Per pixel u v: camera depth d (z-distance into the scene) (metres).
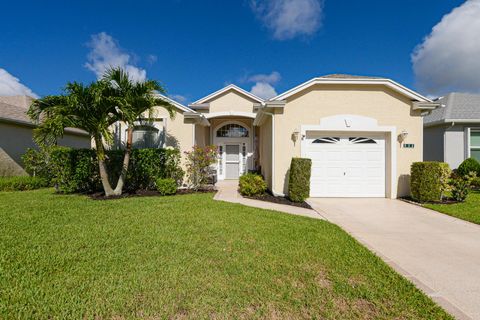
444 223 6.57
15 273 3.44
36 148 14.43
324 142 10.34
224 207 7.59
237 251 4.32
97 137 9.09
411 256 4.42
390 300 3.01
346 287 3.24
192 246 4.48
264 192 10.70
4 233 5.03
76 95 8.13
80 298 2.90
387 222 6.66
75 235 4.96
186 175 11.70
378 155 10.38
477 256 4.45
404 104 10.20
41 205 7.66
